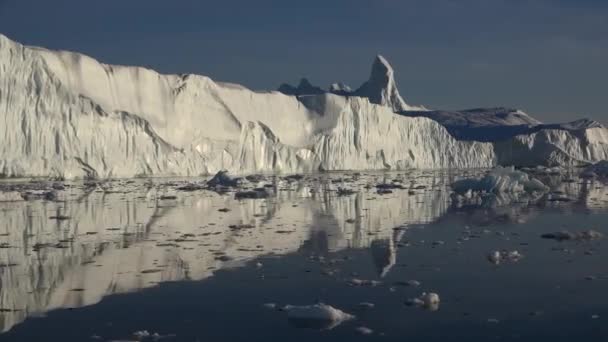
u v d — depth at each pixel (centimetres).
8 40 4425
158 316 1121
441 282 1357
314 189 4156
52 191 3381
